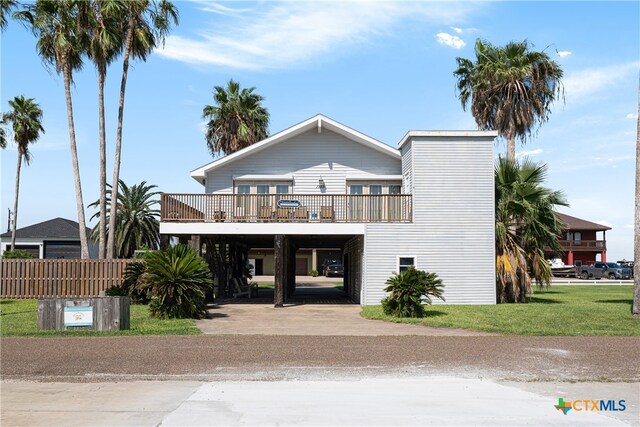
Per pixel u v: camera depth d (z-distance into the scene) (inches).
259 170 987.3
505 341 498.6
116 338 510.9
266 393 306.3
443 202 858.1
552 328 583.2
